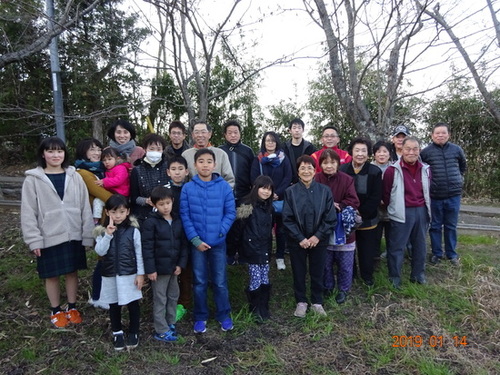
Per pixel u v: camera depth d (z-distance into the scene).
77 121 9.47
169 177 3.29
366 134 4.74
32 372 2.55
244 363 2.62
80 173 3.28
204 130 3.49
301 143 4.41
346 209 3.37
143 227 2.86
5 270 4.05
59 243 2.95
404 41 4.27
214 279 3.10
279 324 3.18
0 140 10.66
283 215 3.25
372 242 3.75
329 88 10.50
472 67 4.15
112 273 2.76
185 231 2.99
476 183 9.86
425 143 10.23
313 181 3.30
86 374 2.53
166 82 9.60
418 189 3.72
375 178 3.64
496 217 7.31
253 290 3.20
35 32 5.16
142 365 2.62
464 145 10.05
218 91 10.17
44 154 2.94
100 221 3.27
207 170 3.05
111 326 2.88
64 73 8.45
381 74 5.96
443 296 3.58
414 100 8.05
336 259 3.58
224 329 3.06
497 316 3.23
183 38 4.13
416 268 3.85
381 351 2.75
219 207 3.07
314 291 3.31
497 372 2.52
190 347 2.85
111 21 4.86
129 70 8.08
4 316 3.25
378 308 3.38
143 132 10.24
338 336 2.95
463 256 4.64
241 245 3.24
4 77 9.17
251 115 10.80
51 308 3.29
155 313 2.92
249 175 4.05
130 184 3.25
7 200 6.63
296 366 2.58
